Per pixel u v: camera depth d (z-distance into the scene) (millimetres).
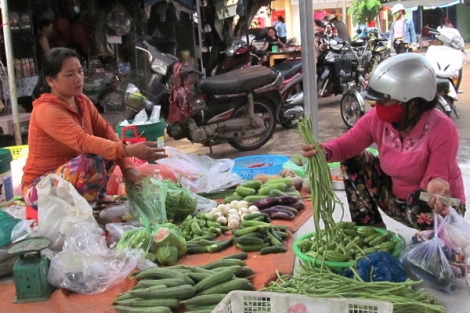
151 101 6309
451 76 7043
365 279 2508
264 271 2932
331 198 2725
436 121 2670
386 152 2887
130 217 3582
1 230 3176
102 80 7012
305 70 4059
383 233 2889
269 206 3848
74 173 3336
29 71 7000
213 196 4289
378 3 20219
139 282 2777
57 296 2783
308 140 2721
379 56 9070
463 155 5973
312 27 4000
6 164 4102
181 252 3162
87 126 3564
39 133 3424
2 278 3096
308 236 2979
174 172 4305
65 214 3111
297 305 2125
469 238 2596
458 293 2619
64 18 7523
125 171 3680
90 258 2879
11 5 6758
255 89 6535
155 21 8234
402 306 2229
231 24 9570
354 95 7473
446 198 2531
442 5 19391
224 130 6480
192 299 2564
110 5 7738
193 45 8492
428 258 2580
